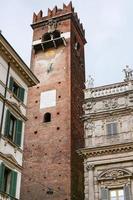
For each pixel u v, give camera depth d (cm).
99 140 4178
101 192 3856
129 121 4175
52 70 5931
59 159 4906
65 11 6550
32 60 6203
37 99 5675
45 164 4950
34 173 4931
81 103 5947
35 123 5412
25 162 5075
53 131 5219
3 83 3275
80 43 6875
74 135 5216
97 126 4291
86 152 4094
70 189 4572
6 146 3078
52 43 6166
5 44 3284
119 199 3766
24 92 3656
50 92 5672
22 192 4838
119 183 3834
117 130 4172
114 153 4009
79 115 5669
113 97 4419
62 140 5069
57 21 6494
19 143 3288
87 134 4275
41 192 4738
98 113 4344
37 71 6016
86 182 3978
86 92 4584
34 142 5222
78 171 4997
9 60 3431
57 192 4631
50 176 4812
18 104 3475
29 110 5584
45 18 6631
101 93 4506
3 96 3198
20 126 3378
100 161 4016
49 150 5056
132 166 3875
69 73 5762
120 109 4262
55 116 5366
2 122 3098
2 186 2930
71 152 4912
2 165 2930
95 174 3988
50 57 6119
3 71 3331
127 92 4356
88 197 3875
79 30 6888
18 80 3597
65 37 6244
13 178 3052
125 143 3962
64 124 5216
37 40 6412
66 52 6056
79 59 6519
